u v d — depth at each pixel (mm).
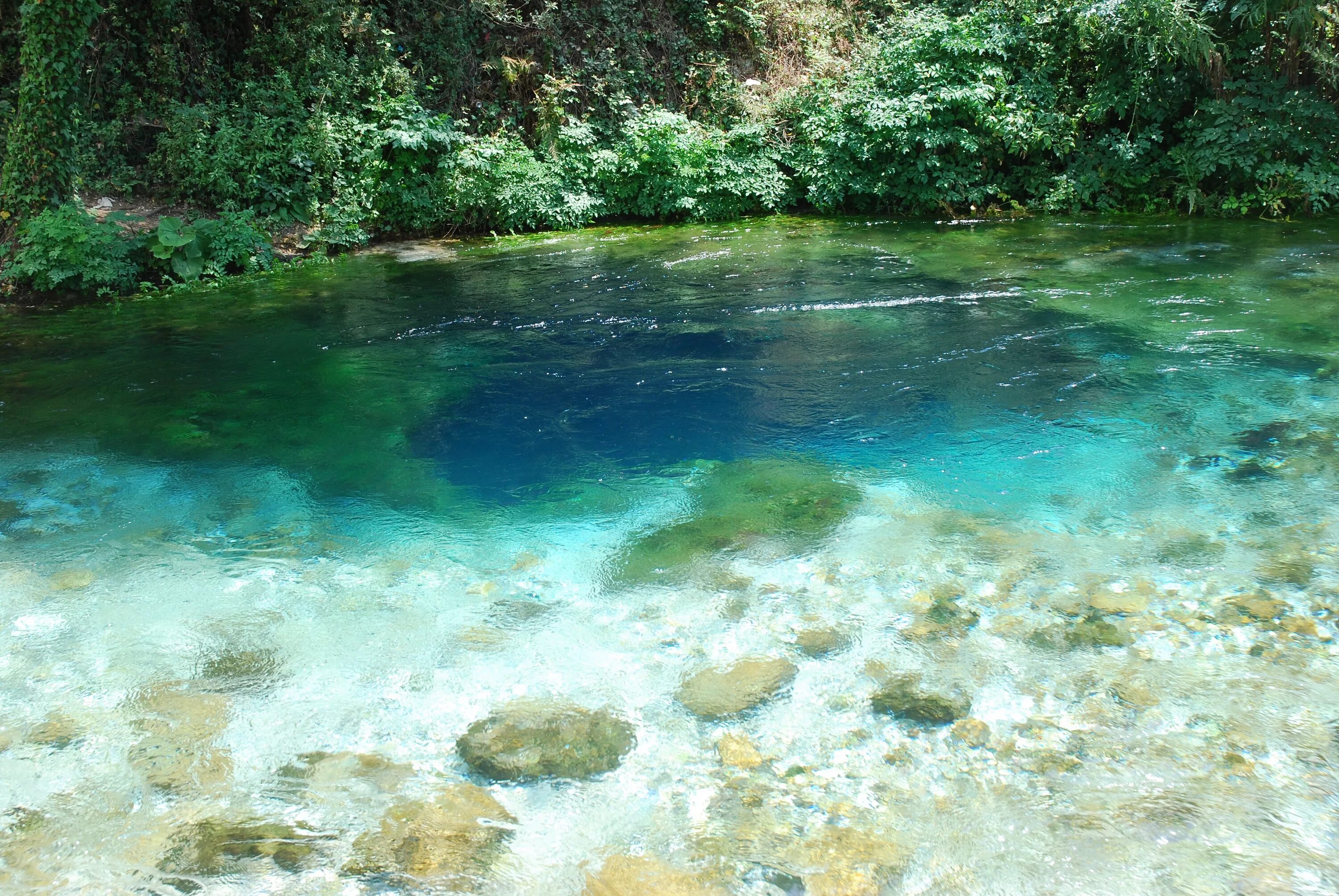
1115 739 2959
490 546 4359
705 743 2994
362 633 3646
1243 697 3127
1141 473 4879
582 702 3203
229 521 4676
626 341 7688
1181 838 2584
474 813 2738
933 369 6691
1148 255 10289
